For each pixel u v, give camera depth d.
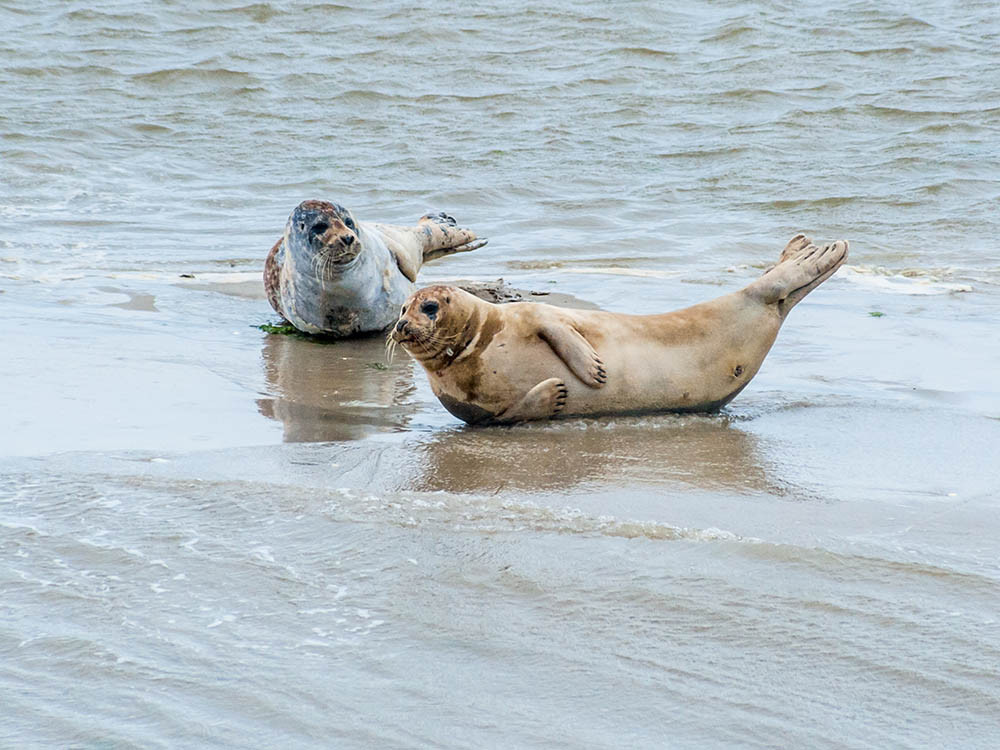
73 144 54.84
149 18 76.06
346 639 12.88
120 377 23.80
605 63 68.38
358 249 28.17
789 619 13.13
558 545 15.20
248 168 52.69
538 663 12.36
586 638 12.85
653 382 21.08
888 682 11.85
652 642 12.73
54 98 62.78
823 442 19.83
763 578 14.14
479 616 13.37
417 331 20.25
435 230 32.50
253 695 11.77
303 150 55.66
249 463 18.55
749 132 57.12
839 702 11.55
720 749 10.86
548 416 21.00
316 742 11.02
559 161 53.28
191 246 39.72
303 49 71.50
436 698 11.73
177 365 25.00
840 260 21.81
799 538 15.23
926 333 27.84
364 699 11.72
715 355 21.31
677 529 15.57
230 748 10.91
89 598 13.79
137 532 15.67
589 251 39.38
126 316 29.67
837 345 26.86
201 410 21.81
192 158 54.19
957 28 73.38
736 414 21.62
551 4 78.62
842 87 63.78
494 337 20.80
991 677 11.88
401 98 63.72
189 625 13.19
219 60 69.12
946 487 17.41
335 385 24.25
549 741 11.02
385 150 55.38
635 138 56.88
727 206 46.12
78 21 75.25
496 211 45.88
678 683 11.93
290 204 46.75
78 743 10.98
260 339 28.52
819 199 46.50
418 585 14.14
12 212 44.06
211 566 14.66
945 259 38.00
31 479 17.56
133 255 38.00
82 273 34.78
